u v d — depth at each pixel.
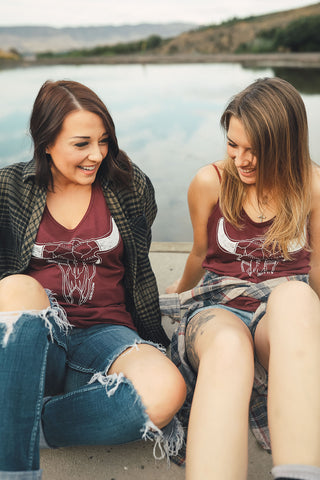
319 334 1.23
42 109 1.41
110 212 1.59
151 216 1.83
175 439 1.38
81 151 1.42
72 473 1.40
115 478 1.39
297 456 1.07
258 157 1.48
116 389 1.27
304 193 1.55
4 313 1.24
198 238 1.83
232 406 1.15
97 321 1.56
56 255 1.54
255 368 1.50
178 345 1.54
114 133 1.48
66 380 1.53
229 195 1.61
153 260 2.77
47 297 1.41
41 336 1.23
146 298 1.75
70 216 1.55
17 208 1.54
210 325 1.43
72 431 1.32
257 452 1.47
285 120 1.44
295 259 1.62
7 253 1.66
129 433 1.28
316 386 1.14
